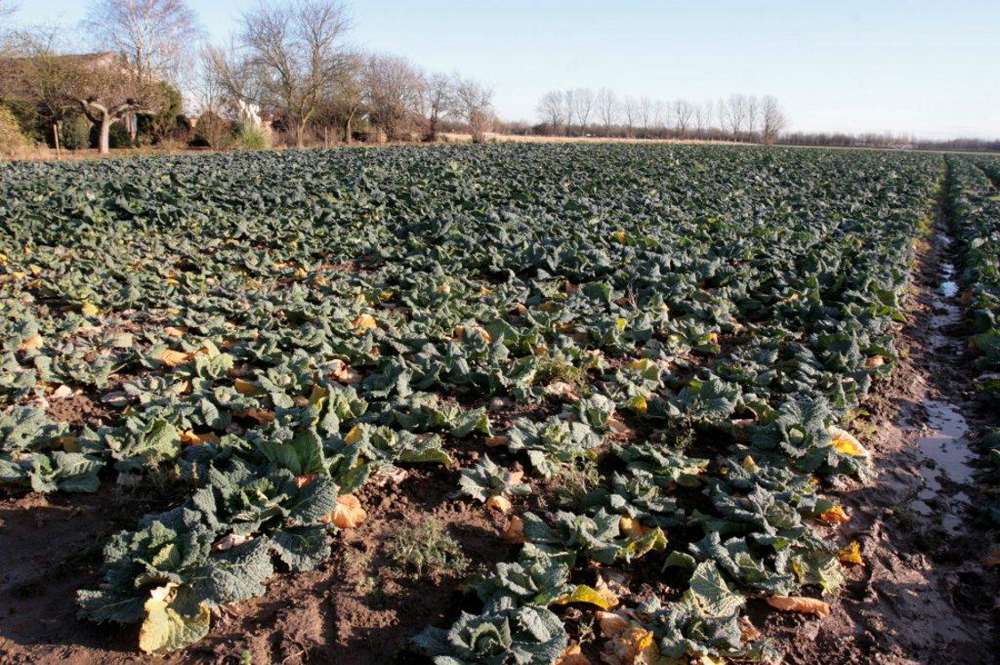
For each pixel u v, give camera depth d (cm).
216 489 455
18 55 3959
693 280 1101
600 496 518
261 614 401
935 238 1945
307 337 763
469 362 743
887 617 450
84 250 1208
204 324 832
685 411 655
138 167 2250
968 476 635
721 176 2673
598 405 643
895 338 1007
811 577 467
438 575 439
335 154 3056
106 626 386
